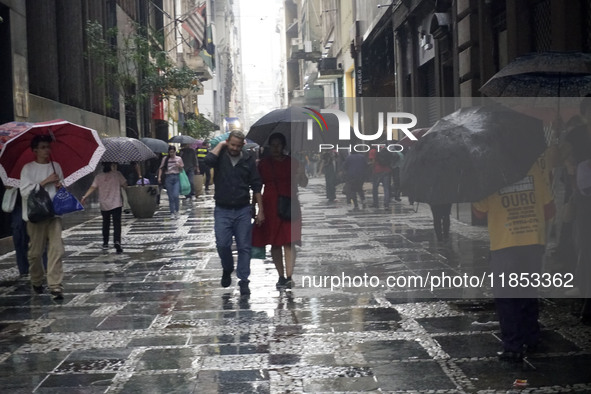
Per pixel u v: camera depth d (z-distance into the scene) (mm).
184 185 19688
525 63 6750
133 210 17938
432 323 6223
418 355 5301
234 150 7754
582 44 9656
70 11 18125
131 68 24328
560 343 5469
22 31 13586
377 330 6059
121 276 9305
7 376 5066
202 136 37844
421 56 20641
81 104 18922
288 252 7996
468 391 4496
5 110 12898
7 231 12539
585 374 4742
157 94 23391
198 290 8172
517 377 4727
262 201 7887
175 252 11531
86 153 8203
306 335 5973
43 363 5367
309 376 4891
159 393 4617
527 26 11469
